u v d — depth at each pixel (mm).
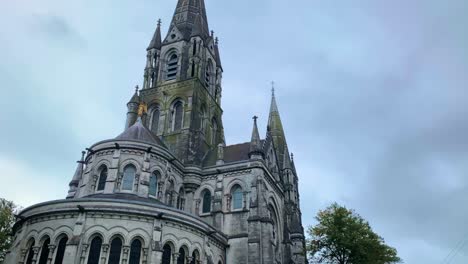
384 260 59938
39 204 41781
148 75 75812
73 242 37781
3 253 56969
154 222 41094
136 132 56031
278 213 64375
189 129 65125
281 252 62281
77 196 50531
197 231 45250
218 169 59281
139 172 49812
